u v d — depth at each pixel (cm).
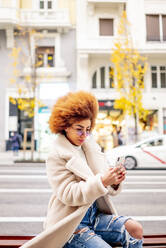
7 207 473
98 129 1769
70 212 157
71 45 1833
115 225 173
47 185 685
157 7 1748
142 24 1716
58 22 1775
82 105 169
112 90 1792
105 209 188
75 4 1848
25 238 216
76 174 158
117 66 1526
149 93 1784
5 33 1816
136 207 480
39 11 1786
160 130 1778
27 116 1850
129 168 1059
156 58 1788
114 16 1806
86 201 145
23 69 1795
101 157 194
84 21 1780
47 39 1825
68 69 1819
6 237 216
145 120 1750
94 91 1789
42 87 1789
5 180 759
